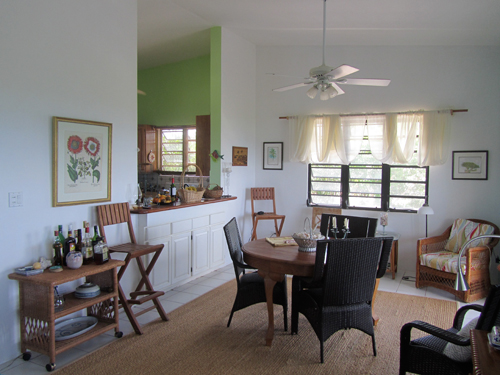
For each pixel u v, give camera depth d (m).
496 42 4.40
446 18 3.86
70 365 2.54
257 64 5.75
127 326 3.16
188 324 3.20
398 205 5.04
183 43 5.51
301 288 3.15
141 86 6.90
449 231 4.60
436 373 2.00
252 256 2.91
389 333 3.07
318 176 5.53
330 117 5.21
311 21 4.36
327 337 2.59
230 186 5.30
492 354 1.48
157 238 3.77
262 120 5.78
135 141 3.65
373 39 4.80
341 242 2.44
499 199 4.49
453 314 3.48
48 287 2.43
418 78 4.85
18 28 2.61
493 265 4.35
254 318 3.35
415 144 4.90
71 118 2.98
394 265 4.70
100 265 2.82
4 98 2.54
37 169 2.76
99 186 3.25
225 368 2.51
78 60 3.04
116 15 3.39
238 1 3.93
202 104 6.26
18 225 2.66
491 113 4.51
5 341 2.59
